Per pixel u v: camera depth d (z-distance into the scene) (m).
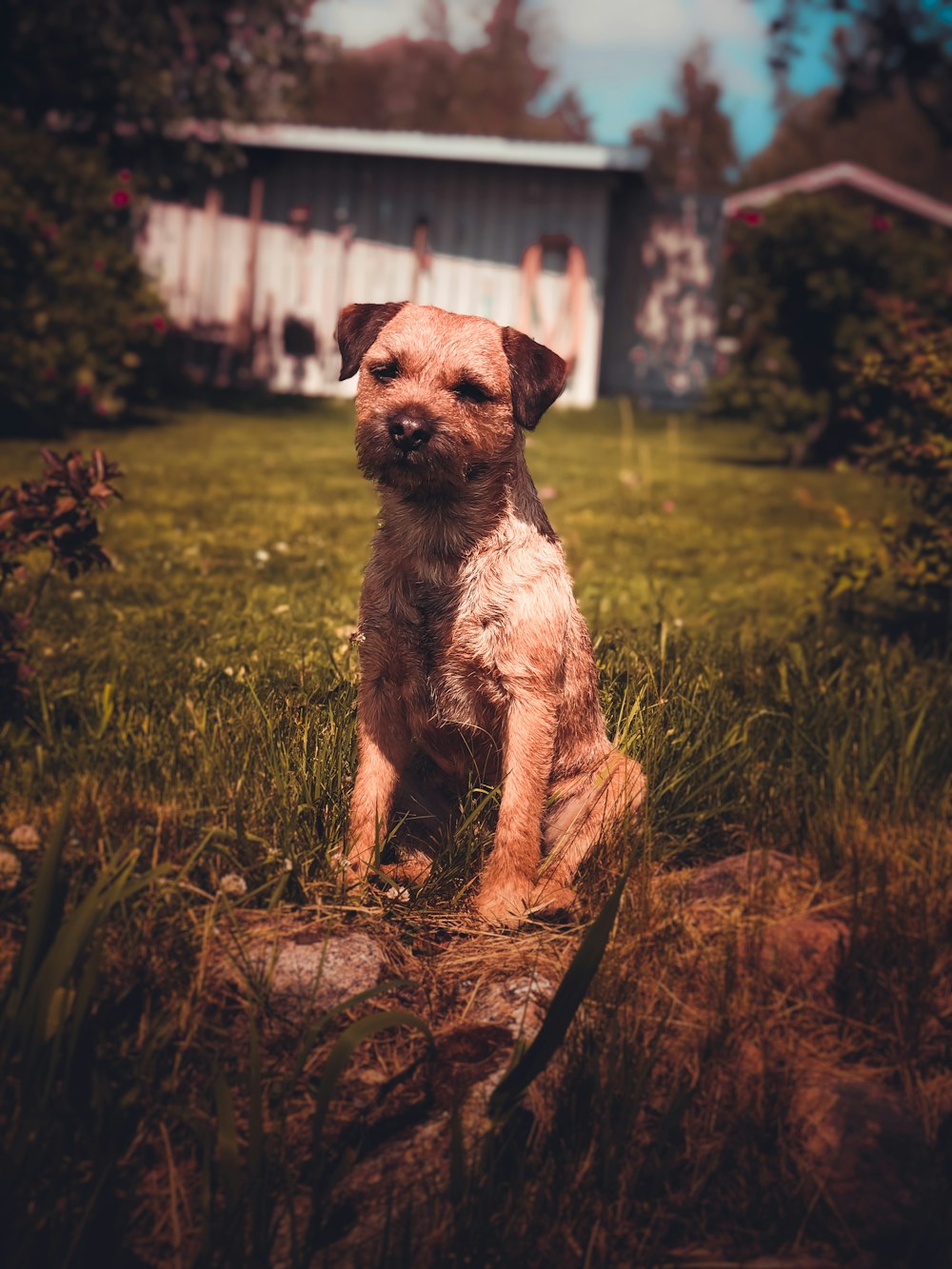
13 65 17.20
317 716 3.47
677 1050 2.34
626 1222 1.97
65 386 13.02
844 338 14.04
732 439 18.42
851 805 3.40
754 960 2.59
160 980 2.35
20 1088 1.92
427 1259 1.81
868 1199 2.03
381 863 3.02
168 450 12.94
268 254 21.28
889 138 61.62
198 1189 1.98
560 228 21.27
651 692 3.77
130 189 14.91
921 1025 2.50
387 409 2.88
